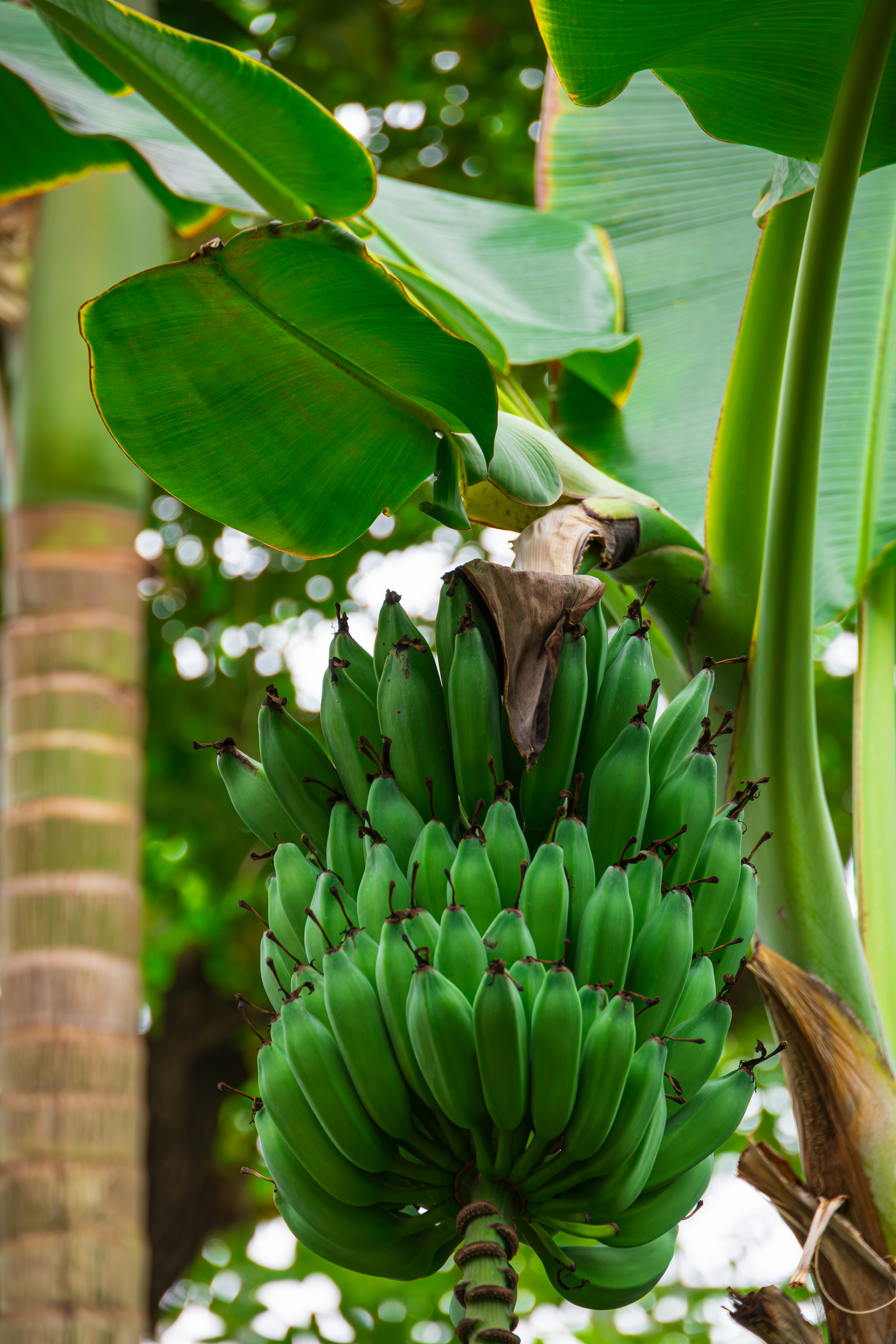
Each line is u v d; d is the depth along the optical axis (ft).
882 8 11.64
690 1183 11.17
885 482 13.58
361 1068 10.87
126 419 11.65
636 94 16.76
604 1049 10.77
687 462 13.80
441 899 11.12
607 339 13.93
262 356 11.48
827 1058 12.10
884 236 14.24
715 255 15.10
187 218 16.75
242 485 11.87
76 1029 18.67
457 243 15.81
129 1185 18.49
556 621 11.25
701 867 11.35
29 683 20.26
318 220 11.03
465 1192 10.93
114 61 12.79
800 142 12.16
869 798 12.97
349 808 11.39
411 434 11.71
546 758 11.31
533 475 11.76
